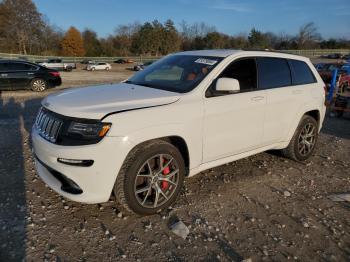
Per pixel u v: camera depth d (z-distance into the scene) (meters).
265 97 4.32
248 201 3.90
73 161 3.07
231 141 4.03
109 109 3.17
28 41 80.94
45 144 3.23
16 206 3.55
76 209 3.55
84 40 85.31
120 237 3.11
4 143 5.74
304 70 5.14
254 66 4.34
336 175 4.85
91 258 2.82
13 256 2.78
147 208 3.39
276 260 2.90
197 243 3.07
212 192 4.07
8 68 13.09
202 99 3.69
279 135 4.70
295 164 5.20
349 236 3.30
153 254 2.90
